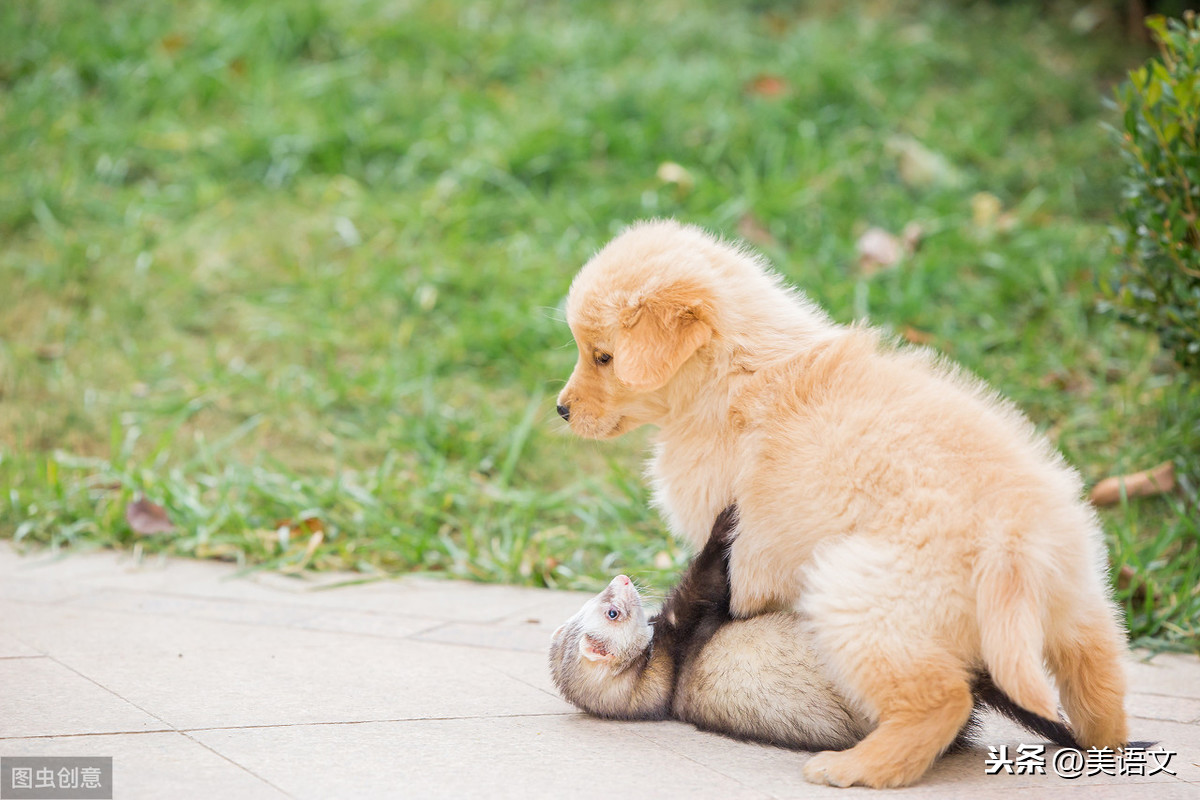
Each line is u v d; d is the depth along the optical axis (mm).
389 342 10781
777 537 4805
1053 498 4559
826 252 11312
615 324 5273
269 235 12133
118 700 5051
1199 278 7344
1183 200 7254
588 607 5098
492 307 10922
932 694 4340
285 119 13328
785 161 12797
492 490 8883
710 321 5117
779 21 15594
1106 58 14688
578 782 4301
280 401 9930
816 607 4488
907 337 9938
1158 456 8469
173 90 13664
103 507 8531
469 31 15117
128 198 12438
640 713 5105
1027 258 11312
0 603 6738
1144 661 6395
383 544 8070
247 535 8070
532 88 14086
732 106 13500
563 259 11430
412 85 14125
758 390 5102
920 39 14992
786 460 4816
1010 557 4316
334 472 9219
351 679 5539
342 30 14812
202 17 14930
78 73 14086
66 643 5957
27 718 4770
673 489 5340
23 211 12086
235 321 11148
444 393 10242
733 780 4387
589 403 5488
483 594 7426
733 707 4852
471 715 5074
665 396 5340
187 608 6805
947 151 12930
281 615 6723
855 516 4582
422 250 11727
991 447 4652
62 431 9562
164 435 9008
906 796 4281
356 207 12312
